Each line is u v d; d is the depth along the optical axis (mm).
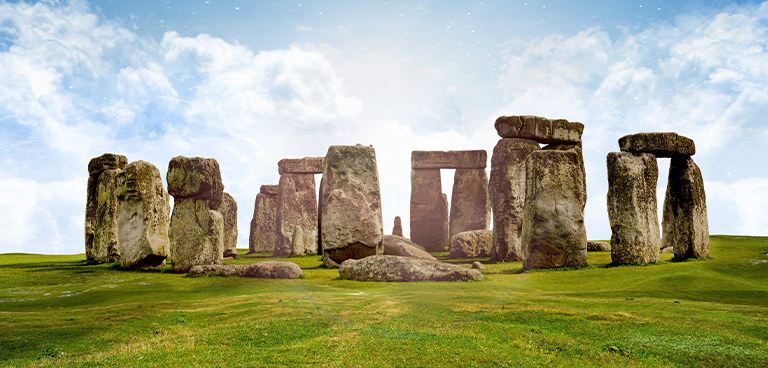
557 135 24703
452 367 7648
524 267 19797
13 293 15336
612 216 20156
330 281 16859
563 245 19656
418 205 32562
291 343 8836
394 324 9953
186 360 7957
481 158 32062
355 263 17469
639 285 15141
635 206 19750
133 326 10156
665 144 20531
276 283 16328
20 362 8039
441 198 32531
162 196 21891
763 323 9898
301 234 30203
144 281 17141
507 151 23953
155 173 21656
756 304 12617
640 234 19656
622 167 20016
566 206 19875
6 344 8961
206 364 7781
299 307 11492
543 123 24359
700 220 21141
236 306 12086
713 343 8672
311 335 9305
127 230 21438
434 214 32375
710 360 7977
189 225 20250
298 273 17781
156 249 20938
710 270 17469
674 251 21328
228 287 15695
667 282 15328
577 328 9570
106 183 24484
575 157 20312
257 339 9016
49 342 9117
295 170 32688
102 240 24359
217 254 20344
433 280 16344
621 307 11492
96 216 25109
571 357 8133
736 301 12969
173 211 20391
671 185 21797
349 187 23094
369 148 23797
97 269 21141
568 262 19656
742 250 22234
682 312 10938
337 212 22656
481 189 31969
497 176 24188
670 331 9336
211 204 20547
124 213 21656
